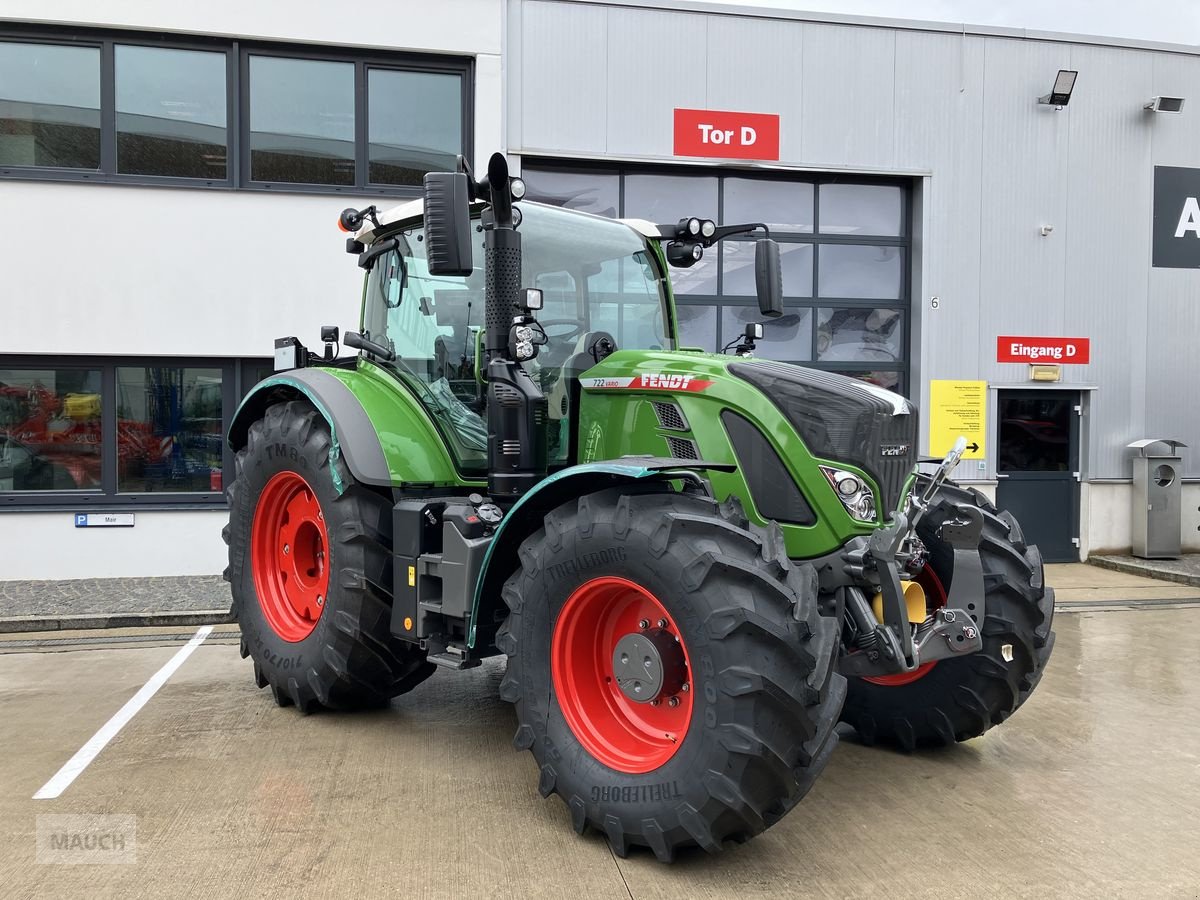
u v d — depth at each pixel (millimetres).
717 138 8984
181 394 8102
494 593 3391
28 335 7754
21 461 7879
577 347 3861
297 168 8273
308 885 2617
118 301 7879
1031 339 9703
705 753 2576
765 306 4031
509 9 8516
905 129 9375
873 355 9695
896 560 3129
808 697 2570
